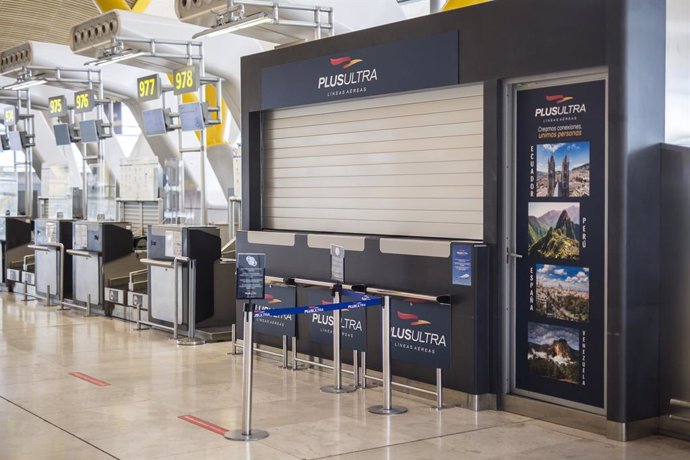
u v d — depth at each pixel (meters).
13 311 12.62
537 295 6.33
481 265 6.46
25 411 6.47
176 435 5.78
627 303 5.64
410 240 6.96
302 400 6.84
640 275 5.71
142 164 14.05
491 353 6.53
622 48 5.59
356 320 7.38
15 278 15.01
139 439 5.68
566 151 6.11
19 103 16.73
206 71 14.34
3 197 16.95
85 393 7.11
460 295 6.55
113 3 14.98
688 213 5.67
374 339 7.36
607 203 5.73
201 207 11.15
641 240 5.72
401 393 7.11
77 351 9.20
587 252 5.98
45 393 7.11
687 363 5.70
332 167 8.21
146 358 8.80
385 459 5.21
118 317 11.95
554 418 6.15
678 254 5.75
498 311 6.48
